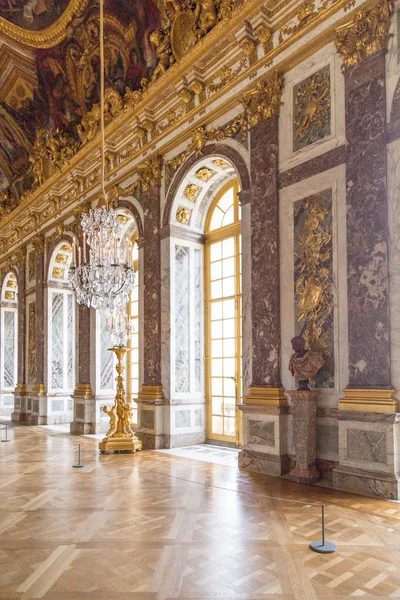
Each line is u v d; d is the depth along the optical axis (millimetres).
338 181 7035
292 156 7734
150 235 11047
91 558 4070
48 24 12828
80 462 8539
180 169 10359
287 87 7930
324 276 7129
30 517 5246
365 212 6535
